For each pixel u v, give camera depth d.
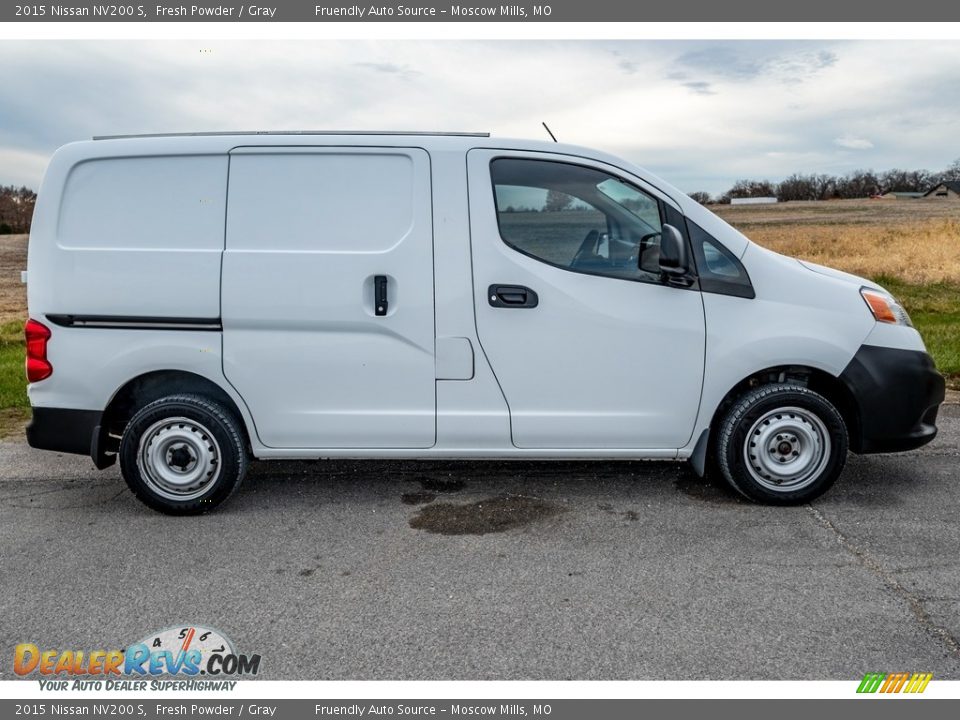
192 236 4.10
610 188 4.16
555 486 4.73
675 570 3.59
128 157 4.11
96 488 4.82
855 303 4.20
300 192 4.09
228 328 4.11
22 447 5.77
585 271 4.12
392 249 4.07
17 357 10.45
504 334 4.11
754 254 4.20
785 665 2.83
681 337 4.14
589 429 4.21
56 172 4.12
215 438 4.20
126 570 3.66
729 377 4.16
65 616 3.25
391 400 4.18
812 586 3.41
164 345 4.12
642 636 3.03
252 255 4.07
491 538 3.99
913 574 3.51
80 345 4.12
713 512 4.28
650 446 4.26
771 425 4.23
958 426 5.95
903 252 16.66
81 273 4.09
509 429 4.20
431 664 2.88
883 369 4.15
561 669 2.83
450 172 4.09
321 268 4.07
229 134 4.14
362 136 4.13
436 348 4.12
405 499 4.55
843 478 4.81
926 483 4.71
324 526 4.17
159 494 4.26
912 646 2.94
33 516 4.36
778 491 4.29
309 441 4.24
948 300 13.73
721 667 2.83
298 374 4.15
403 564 3.70
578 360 4.14
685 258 3.84
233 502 4.54
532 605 3.29
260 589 3.46
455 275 4.08
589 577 3.53
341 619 3.20
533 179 4.13
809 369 4.26
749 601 3.29
